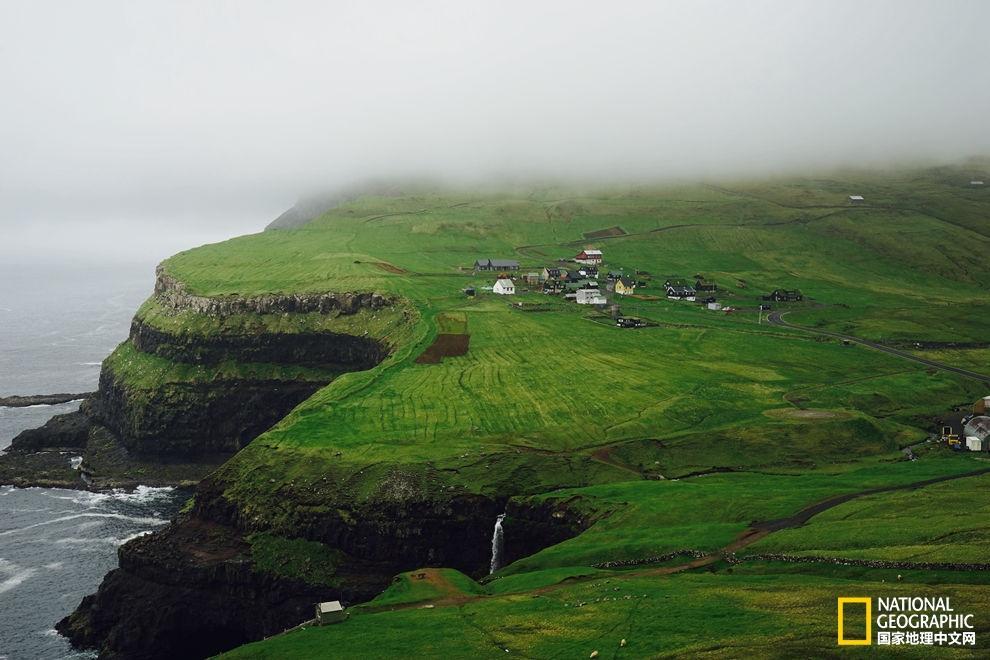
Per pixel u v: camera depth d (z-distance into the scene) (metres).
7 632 151.75
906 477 144.00
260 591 152.88
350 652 92.12
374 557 156.50
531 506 151.50
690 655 79.75
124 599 155.50
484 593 114.44
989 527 102.81
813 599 88.31
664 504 138.62
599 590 102.44
